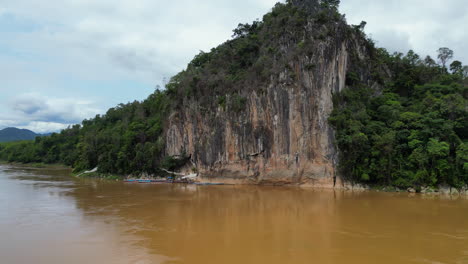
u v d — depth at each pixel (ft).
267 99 151.02
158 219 80.79
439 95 154.10
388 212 87.35
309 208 93.56
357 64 172.04
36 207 97.96
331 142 138.92
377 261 51.03
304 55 145.59
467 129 134.00
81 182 178.09
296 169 145.69
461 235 65.51
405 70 181.16
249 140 156.25
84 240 63.16
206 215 85.15
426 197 113.50
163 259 52.03
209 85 173.78
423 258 52.44
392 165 131.64
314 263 50.03
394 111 145.07
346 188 135.33
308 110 143.54
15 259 53.52
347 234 66.13
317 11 164.45
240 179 160.25
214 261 50.93
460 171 123.13
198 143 175.22
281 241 61.36
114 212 89.92
